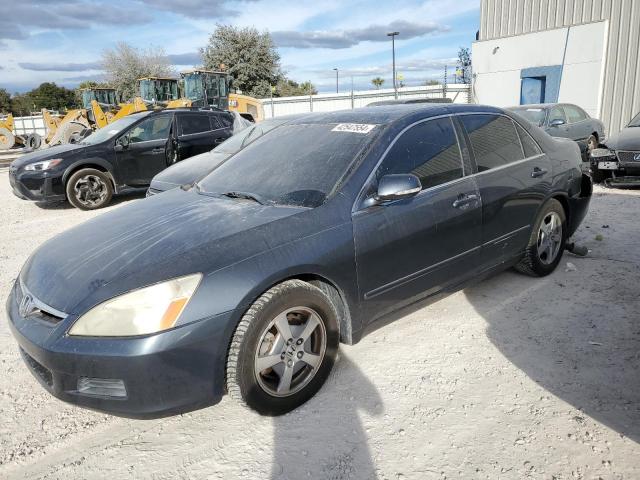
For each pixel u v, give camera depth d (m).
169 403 2.46
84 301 2.47
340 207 3.00
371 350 3.45
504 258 4.04
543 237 4.46
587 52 16.31
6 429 2.83
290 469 2.40
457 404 2.83
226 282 2.52
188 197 3.60
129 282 2.47
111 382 2.42
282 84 47.47
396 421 2.71
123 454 2.58
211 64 45.19
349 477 2.34
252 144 4.13
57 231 7.66
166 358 2.38
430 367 3.21
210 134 10.30
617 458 2.37
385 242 3.11
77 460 2.56
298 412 2.82
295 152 3.60
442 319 3.87
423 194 3.35
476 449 2.47
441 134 3.62
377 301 3.16
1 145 23.33
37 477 2.46
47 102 74.69
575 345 3.39
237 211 3.09
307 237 2.82
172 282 2.45
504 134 4.13
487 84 19.69
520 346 3.42
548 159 4.40
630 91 15.80
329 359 2.97
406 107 3.79
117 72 51.91
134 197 10.52
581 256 5.10
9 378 3.37
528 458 2.40
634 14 15.45
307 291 2.77
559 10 17.77
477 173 3.73
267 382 2.78
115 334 2.39
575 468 2.32
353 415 2.77
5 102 74.25
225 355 2.56
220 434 2.69
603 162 8.45
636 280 4.40
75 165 9.09
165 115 9.91
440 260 3.47
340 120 3.77
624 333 3.51
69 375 2.44
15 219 8.82
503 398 2.86
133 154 9.55
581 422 2.62
